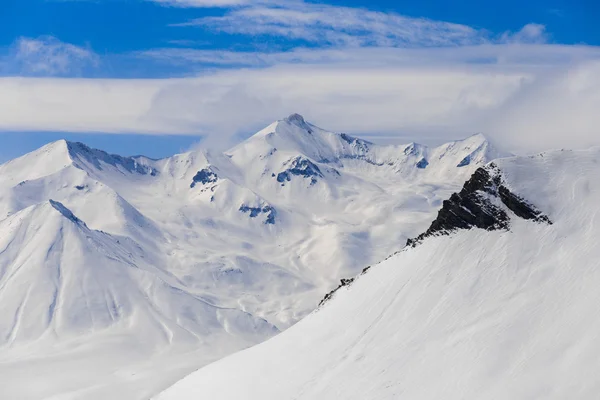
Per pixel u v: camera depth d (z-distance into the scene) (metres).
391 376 135.50
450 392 123.31
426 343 138.88
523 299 135.75
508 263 145.88
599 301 124.94
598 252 137.38
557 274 137.75
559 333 123.69
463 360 128.50
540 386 114.69
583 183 155.50
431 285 152.38
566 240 144.50
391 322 151.38
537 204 153.50
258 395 154.12
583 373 112.81
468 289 145.50
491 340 129.00
